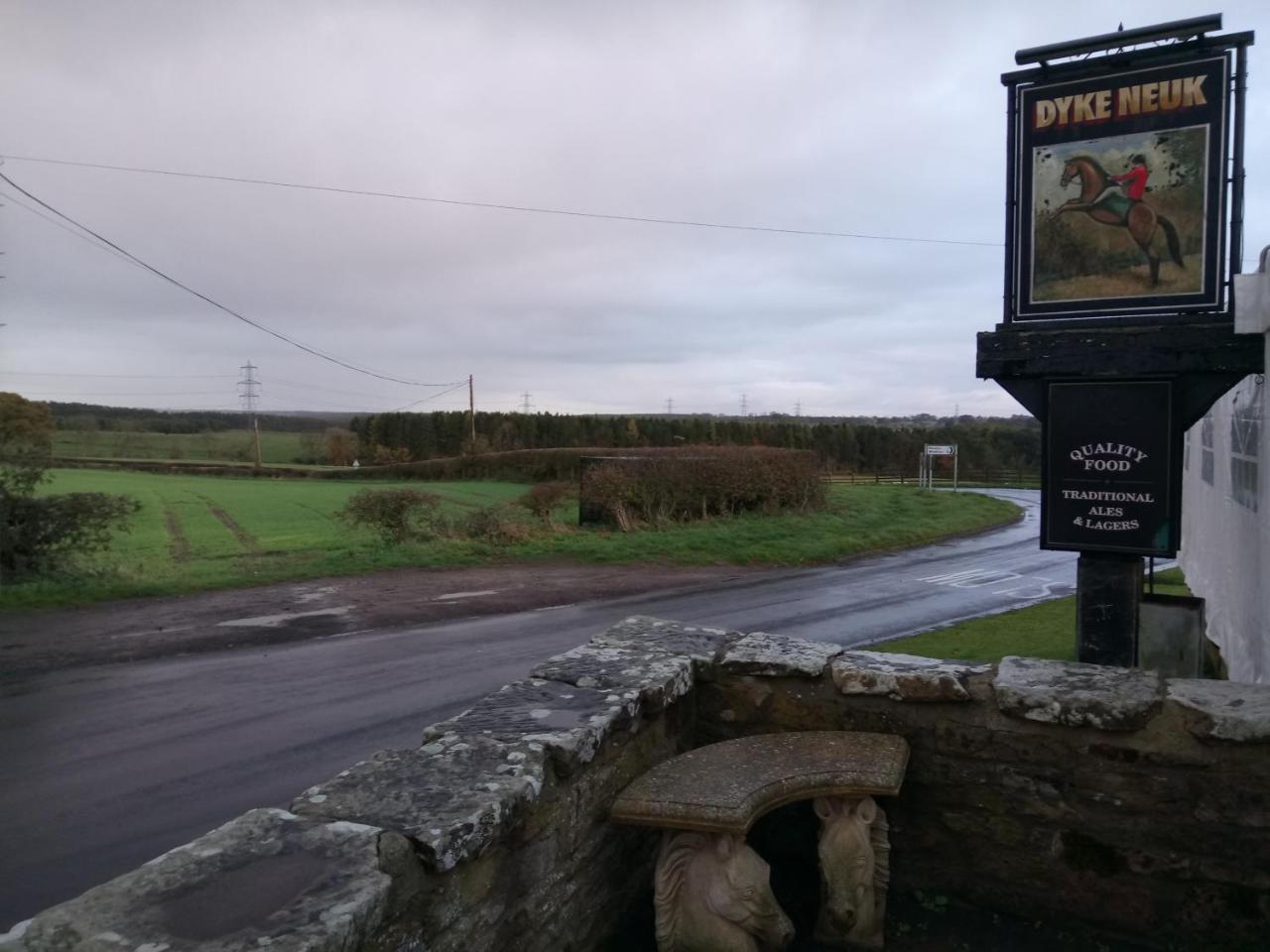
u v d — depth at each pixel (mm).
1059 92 5742
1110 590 5855
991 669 3312
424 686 9031
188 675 9430
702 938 2766
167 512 30406
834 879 2963
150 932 1613
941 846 3258
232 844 1944
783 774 2920
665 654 3646
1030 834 3098
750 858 2797
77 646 10727
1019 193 5887
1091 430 5750
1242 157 5324
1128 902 2955
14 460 14156
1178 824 2865
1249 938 2789
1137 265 5598
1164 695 2930
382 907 1789
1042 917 3094
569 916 2713
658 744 3336
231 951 1550
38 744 7172
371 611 13156
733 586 16125
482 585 15727
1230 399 7820
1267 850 2744
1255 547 6195
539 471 42969
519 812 2352
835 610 13781
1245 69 5277
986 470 58531
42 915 1687
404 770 2412
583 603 14227
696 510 24859
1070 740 3010
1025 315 5914
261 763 6719
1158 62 5473
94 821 5598
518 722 2791
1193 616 5750
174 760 6781
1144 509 5637
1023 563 19719
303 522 27781
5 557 14070
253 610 13102
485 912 2270
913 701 3262
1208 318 5359
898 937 3043
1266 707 2797
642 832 3254
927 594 15359
